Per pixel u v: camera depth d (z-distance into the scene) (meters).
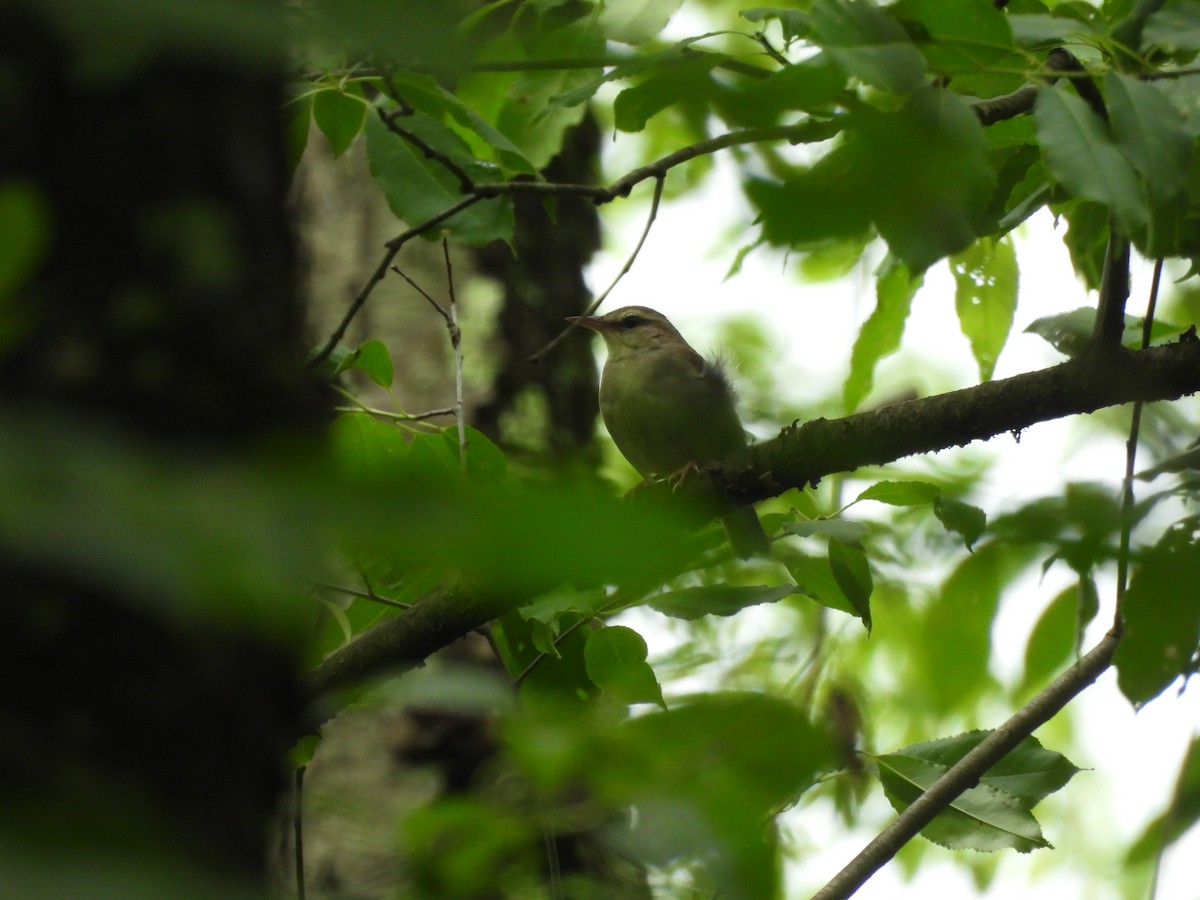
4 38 2.82
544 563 1.48
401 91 7.60
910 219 2.50
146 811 1.86
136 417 2.82
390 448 7.14
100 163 2.91
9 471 1.44
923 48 4.71
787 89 3.59
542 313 12.50
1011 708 9.15
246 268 3.09
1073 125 4.47
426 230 7.33
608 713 4.54
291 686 3.09
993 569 7.90
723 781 3.37
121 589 1.41
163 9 1.51
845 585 6.65
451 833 4.12
